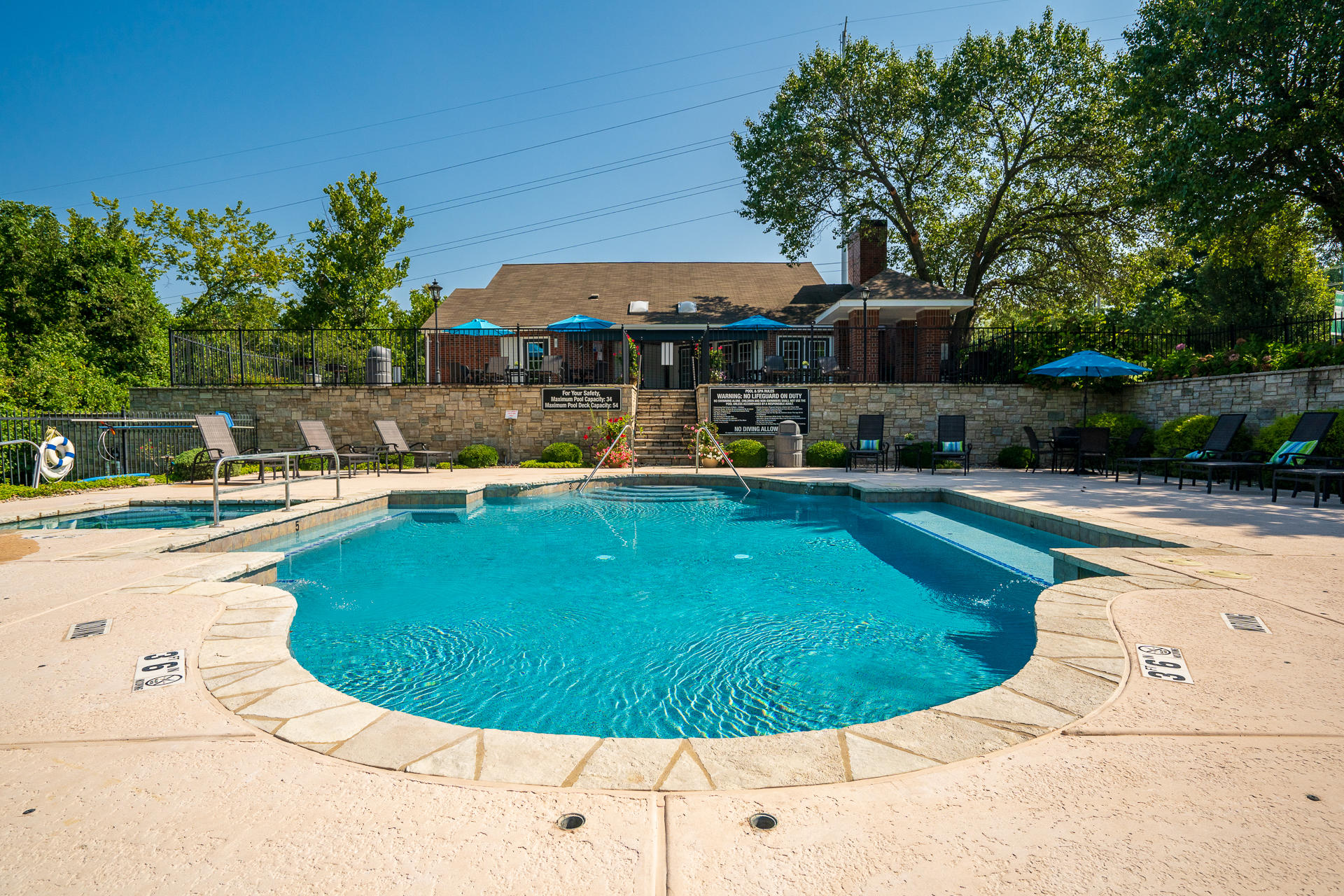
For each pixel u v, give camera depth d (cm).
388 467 1472
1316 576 468
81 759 220
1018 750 226
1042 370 1450
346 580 586
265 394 1678
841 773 212
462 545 739
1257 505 847
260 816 187
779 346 2383
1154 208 1952
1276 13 1317
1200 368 1406
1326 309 2467
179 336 1759
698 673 377
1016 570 621
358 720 253
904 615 486
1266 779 204
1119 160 2034
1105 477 1291
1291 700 263
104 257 2434
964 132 2198
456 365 2348
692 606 510
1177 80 1516
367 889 155
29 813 187
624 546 735
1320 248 2286
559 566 640
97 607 404
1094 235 2186
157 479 1205
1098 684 281
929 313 2031
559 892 154
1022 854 167
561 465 1614
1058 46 2028
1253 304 2475
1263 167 1520
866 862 165
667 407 1862
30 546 612
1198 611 383
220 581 484
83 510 858
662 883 158
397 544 746
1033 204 2388
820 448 1620
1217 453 1117
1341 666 300
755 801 195
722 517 940
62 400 1650
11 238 2322
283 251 3222
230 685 286
